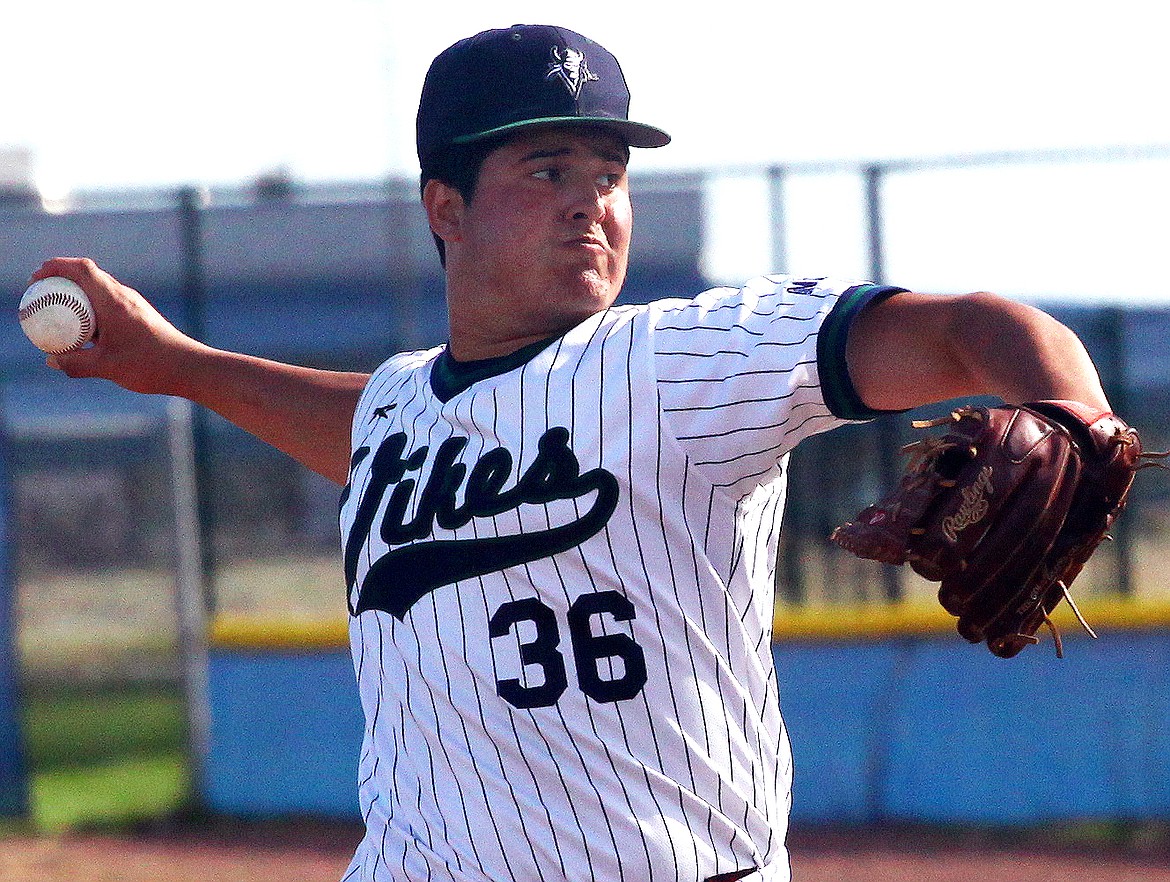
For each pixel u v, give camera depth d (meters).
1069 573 6.36
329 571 50.72
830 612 30.55
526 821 7.64
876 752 29.77
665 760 7.53
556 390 7.64
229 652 31.66
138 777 35.47
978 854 27.44
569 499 7.45
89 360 11.23
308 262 57.38
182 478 31.89
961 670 29.61
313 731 31.27
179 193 33.84
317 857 28.25
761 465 7.38
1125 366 32.34
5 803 31.45
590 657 7.48
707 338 7.34
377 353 45.62
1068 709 29.20
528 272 8.18
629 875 7.53
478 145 8.30
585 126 8.17
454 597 7.75
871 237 30.94
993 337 6.33
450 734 7.82
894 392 6.88
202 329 34.31
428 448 8.16
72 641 54.09
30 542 58.66
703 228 56.69
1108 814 28.95
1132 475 6.12
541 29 8.30
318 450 10.59
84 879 26.78
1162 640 29.08
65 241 58.34
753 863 7.78
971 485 5.96
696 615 7.52
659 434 7.34
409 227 38.75
